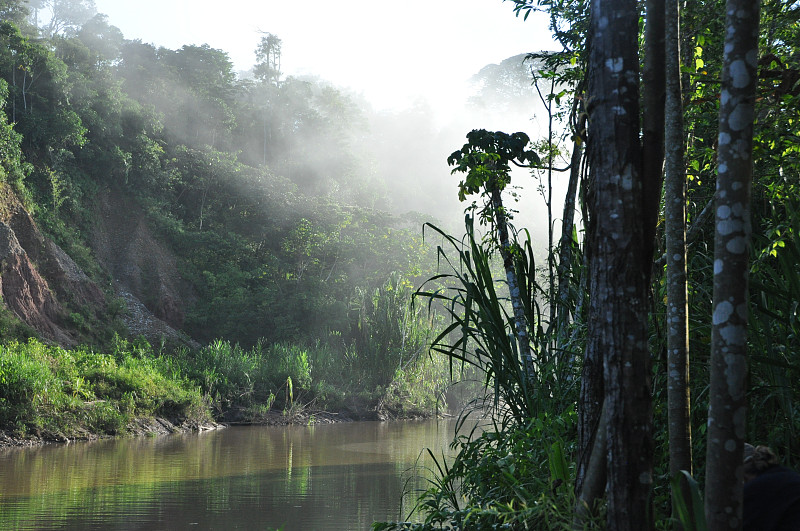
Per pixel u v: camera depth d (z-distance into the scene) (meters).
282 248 39.88
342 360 29.22
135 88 48.94
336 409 26.75
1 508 9.06
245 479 11.70
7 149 31.36
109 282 34.91
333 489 10.62
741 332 2.26
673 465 2.84
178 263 38.75
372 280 37.19
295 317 35.19
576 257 4.93
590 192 2.85
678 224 2.99
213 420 23.27
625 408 2.56
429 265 37.94
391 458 14.75
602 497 2.77
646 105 2.71
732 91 2.30
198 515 8.64
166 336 33.56
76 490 10.51
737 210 2.28
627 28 2.67
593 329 3.00
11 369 17.81
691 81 4.35
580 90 3.90
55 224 33.59
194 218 43.12
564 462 3.43
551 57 5.38
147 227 39.41
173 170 42.84
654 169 2.68
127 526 8.08
